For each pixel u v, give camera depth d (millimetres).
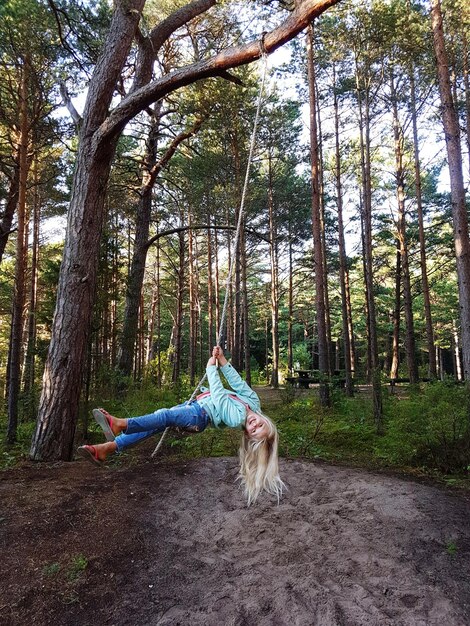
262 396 18406
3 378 23219
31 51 9484
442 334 36625
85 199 7555
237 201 15984
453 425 6898
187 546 4191
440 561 3791
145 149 17109
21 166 9742
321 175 19422
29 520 4527
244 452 3854
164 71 14633
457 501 5145
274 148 20172
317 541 4195
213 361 4094
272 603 3246
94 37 9773
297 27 5613
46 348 9734
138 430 3633
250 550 4090
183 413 3770
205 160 15281
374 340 13945
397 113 19000
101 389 9844
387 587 3410
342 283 16094
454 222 9039
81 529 4434
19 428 10117
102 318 9555
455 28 14430
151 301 34375
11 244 22703
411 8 13133
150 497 5258
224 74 6742
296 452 7691
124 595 3422
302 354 36656
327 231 24016
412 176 21844
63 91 9688
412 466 6891
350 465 6961
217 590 3447
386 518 4621
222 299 35312
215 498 5262
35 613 3209
